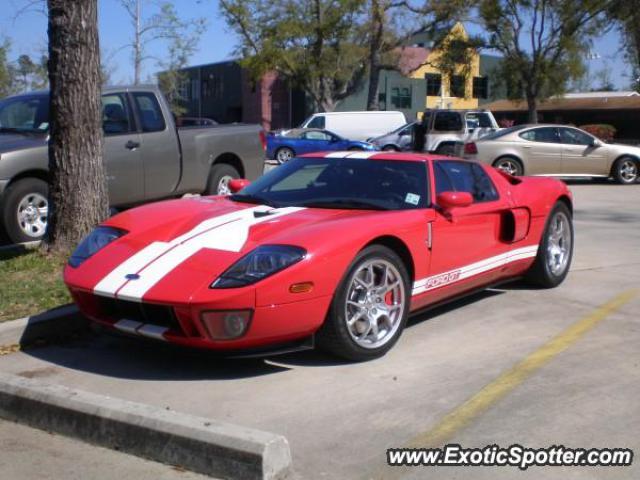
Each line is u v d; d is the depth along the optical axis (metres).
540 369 4.45
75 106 6.46
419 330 5.25
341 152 5.78
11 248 7.13
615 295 6.33
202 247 4.30
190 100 59.22
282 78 47.19
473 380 4.27
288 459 3.15
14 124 8.65
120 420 3.40
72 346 4.93
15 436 3.60
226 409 3.85
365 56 39.91
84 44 6.39
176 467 3.24
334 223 4.42
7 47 30.39
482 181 5.75
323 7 38.41
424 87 54.91
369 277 4.50
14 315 5.11
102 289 4.18
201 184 9.70
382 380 4.25
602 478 3.13
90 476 3.20
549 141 16.75
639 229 10.20
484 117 21.58
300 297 4.05
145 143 8.86
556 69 30.61
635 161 17.05
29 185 7.83
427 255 4.90
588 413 3.79
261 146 10.63
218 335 3.96
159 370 4.44
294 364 4.51
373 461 3.29
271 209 4.92
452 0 34.12
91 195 6.61
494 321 5.50
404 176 5.24
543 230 6.29
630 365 4.53
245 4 37.59
